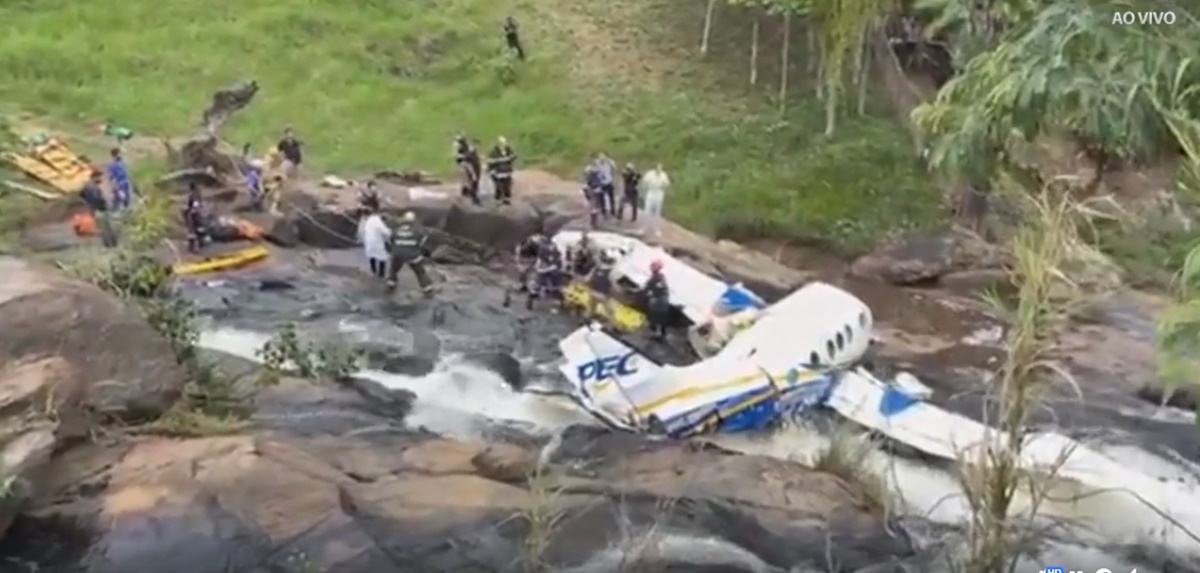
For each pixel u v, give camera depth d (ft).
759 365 60.75
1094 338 69.67
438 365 65.72
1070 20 51.90
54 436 45.80
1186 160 43.45
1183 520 51.39
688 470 51.26
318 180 90.63
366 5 115.65
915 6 88.33
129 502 44.32
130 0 113.50
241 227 81.20
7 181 83.56
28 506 43.83
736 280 80.28
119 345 52.90
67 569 41.63
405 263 75.97
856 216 91.50
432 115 103.65
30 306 51.52
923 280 81.56
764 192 94.73
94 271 63.62
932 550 46.34
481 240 84.02
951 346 72.08
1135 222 77.82
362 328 70.03
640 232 84.48
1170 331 40.37
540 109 105.19
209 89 103.71
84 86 101.91
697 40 114.83
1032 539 38.70
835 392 61.46
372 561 42.80
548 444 54.80
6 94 99.09
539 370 65.82
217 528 43.47
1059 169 77.66
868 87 106.93
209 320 69.36
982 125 65.36
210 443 49.11
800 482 49.75
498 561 43.29
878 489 50.34
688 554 44.80
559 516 45.78
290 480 46.65
